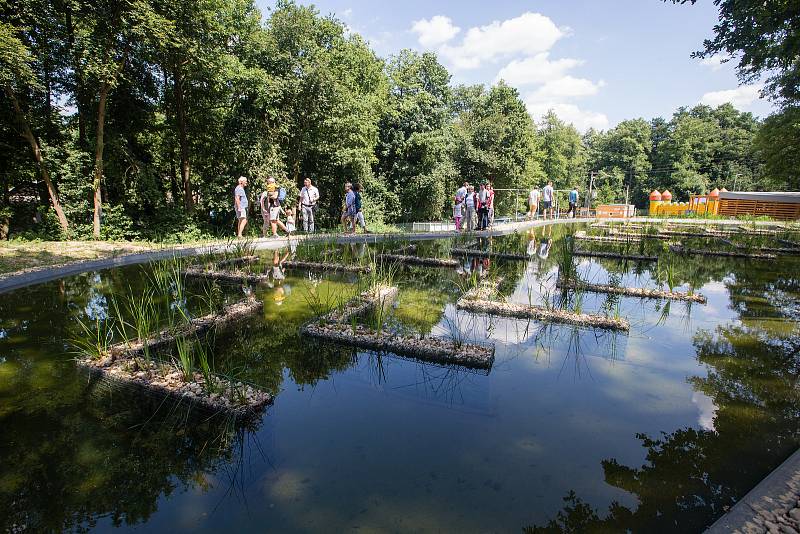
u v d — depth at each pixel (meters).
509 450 2.65
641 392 3.44
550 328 5.01
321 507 2.17
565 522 2.05
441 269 8.48
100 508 2.17
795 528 1.94
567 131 59.62
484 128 29.47
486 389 3.48
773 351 4.31
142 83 13.75
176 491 2.30
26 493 2.27
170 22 11.37
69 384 3.49
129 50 12.10
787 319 5.33
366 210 20.86
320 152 18.27
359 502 2.20
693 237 14.70
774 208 28.84
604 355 4.21
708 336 4.73
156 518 2.09
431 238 14.27
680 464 2.53
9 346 4.24
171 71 13.55
